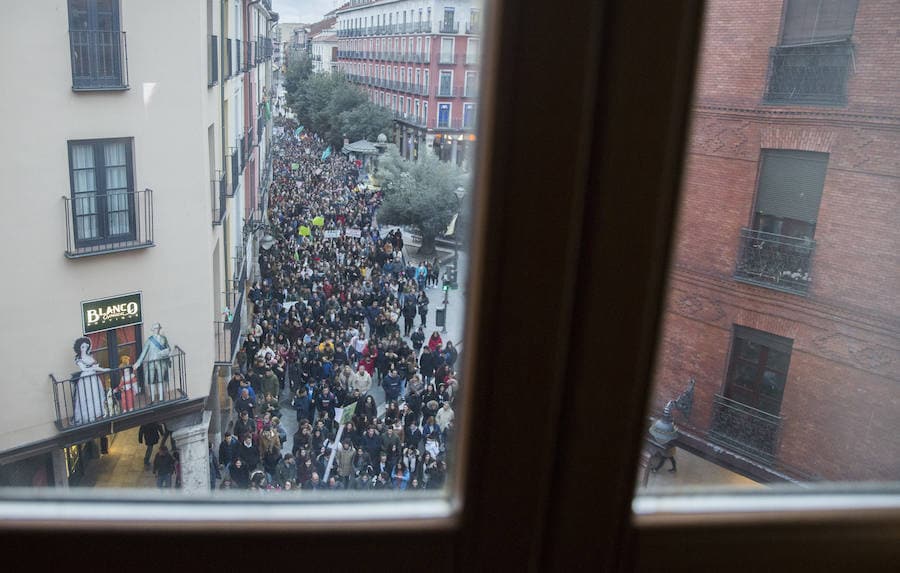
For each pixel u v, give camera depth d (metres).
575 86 0.47
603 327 0.53
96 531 0.50
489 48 0.48
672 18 0.47
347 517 0.54
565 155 0.48
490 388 0.53
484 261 0.50
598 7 0.46
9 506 0.50
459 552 0.56
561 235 0.50
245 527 0.52
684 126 0.50
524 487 0.55
